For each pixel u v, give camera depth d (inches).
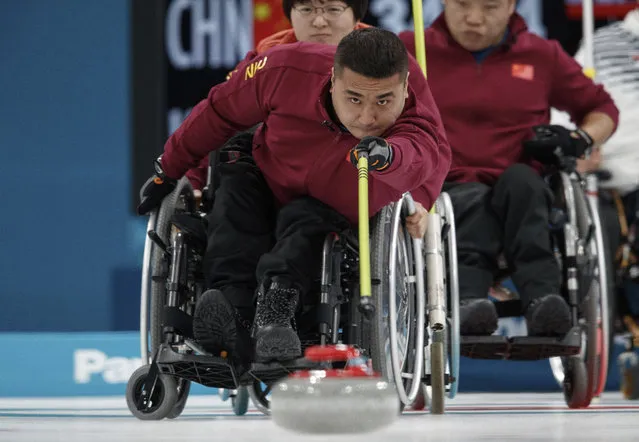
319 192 393.4
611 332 587.2
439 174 402.3
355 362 301.6
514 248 502.3
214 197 426.6
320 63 383.6
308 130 387.9
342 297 386.9
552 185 533.3
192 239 405.7
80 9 827.4
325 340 376.5
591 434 340.5
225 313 376.2
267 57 392.5
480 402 598.2
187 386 428.1
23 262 821.9
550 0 808.9
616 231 641.6
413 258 419.2
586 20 682.2
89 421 422.0
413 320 417.7
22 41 827.4
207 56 820.6
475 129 546.0
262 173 412.2
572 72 561.9
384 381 283.6
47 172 824.9
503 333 740.0
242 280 396.2
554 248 527.5
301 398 278.4
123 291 818.2
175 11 819.4
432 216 442.3
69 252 821.9
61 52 827.4
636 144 658.8
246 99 397.1
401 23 808.9
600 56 692.7
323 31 456.4
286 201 408.8
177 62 821.2
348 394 277.9
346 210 395.5
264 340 366.3
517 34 554.6
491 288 562.6
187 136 410.0
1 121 825.5
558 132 517.7
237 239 397.4
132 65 817.5
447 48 548.4
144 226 820.6
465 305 490.3
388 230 389.4
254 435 334.3
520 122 548.4
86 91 827.4
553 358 587.2
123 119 827.4
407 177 357.4
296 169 394.0
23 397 721.6
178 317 394.0
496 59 550.0
